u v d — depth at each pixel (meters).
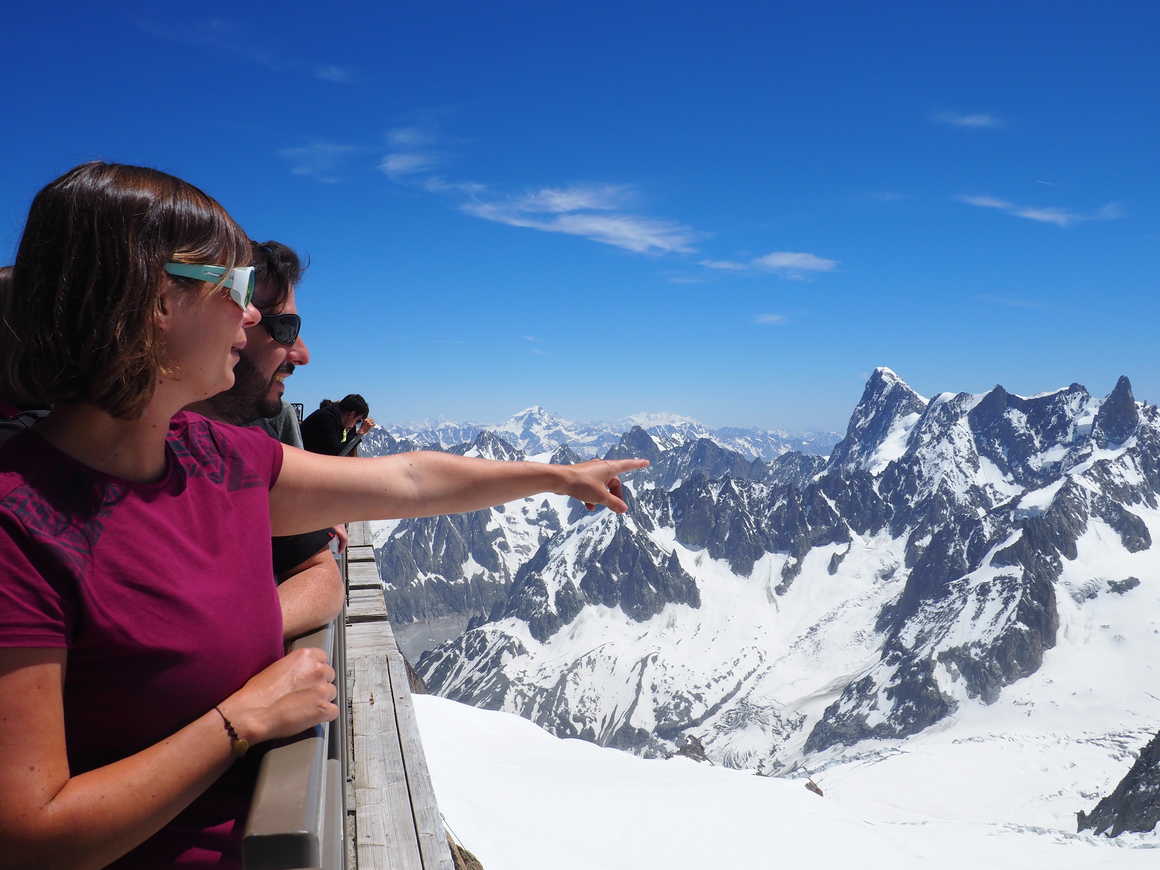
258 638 2.00
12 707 1.56
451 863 5.40
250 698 1.81
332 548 4.13
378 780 6.49
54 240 1.73
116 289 1.71
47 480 1.70
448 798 24.56
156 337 1.76
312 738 1.85
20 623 1.57
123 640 1.69
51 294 1.71
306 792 1.63
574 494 3.18
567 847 23.94
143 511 1.80
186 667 1.78
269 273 4.02
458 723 35.59
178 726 1.82
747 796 39.16
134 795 1.62
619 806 30.61
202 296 1.84
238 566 1.99
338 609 3.16
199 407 4.12
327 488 2.60
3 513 1.60
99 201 1.73
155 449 1.89
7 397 2.14
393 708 7.85
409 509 2.82
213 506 2.00
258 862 1.50
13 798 1.53
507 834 22.95
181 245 1.79
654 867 25.33
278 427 5.31
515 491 3.06
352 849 5.55
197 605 1.81
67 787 1.59
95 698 1.73
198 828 2.02
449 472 2.89
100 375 1.71
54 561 1.62
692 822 31.72
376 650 9.37
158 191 1.82
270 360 4.17
